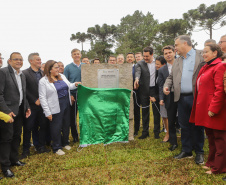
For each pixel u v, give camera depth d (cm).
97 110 420
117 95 430
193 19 2661
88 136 421
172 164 320
